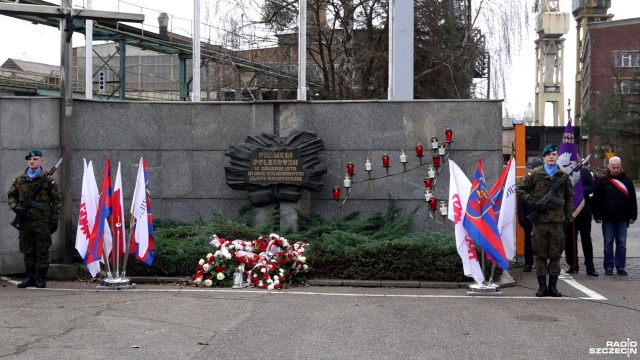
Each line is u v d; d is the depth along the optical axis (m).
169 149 14.24
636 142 50.84
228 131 14.16
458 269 11.67
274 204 13.63
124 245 11.58
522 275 13.00
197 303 9.88
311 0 28.88
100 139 14.05
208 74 34.66
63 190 13.16
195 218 14.17
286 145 13.57
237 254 11.74
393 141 13.88
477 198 10.84
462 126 13.70
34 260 11.51
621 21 72.75
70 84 12.69
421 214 13.77
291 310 9.44
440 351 7.42
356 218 13.86
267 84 34.16
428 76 28.98
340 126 13.98
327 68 32.56
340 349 7.48
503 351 7.42
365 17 29.33
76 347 7.48
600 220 13.36
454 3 30.08
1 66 45.03
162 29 34.94
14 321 8.65
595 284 12.05
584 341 7.82
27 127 13.01
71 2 12.55
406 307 9.71
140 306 9.63
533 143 19.44
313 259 11.88
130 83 53.97
